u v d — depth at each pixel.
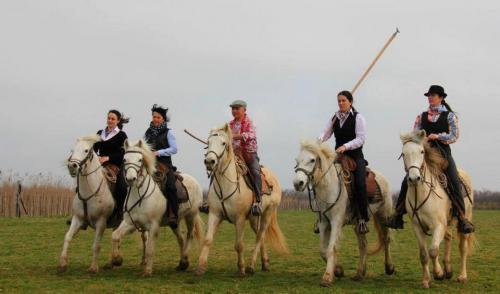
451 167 8.86
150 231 9.32
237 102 9.93
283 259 12.29
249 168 9.73
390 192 10.08
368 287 8.63
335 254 8.79
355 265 11.56
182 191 10.16
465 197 9.30
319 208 8.79
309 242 16.38
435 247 8.17
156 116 10.11
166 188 9.61
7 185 27.06
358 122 9.09
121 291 8.07
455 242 16.12
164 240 16.19
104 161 9.77
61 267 9.43
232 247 14.52
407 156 8.27
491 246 15.29
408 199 8.58
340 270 9.55
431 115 9.12
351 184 8.91
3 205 26.78
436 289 8.48
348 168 8.89
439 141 8.96
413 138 8.40
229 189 9.21
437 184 8.55
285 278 9.51
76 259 11.79
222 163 9.14
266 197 10.25
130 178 8.62
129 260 11.73
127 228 9.38
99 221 9.61
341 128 9.20
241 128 9.91
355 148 8.95
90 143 9.30
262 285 8.74
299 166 8.27
